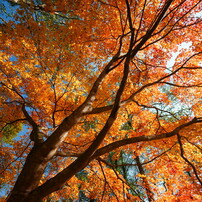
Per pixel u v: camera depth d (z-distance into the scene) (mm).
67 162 7516
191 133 4406
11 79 5707
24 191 2549
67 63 4941
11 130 6863
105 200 5918
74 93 6340
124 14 5320
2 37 4426
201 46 5781
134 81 6598
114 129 5820
